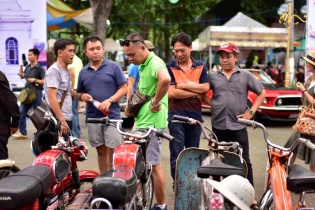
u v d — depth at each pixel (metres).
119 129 6.94
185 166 7.27
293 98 19.00
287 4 26.53
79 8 37.75
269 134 17.12
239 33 26.81
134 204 5.97
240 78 8.67
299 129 8.79
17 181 5.51
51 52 34.06
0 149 8.23
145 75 7.72
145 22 43.88
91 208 5.21
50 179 6.07
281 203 5.83
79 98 9.13
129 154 6.39
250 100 18.83
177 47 8.74
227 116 8.60
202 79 8.84
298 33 37.44
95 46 8.82
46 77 8.77
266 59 34.22
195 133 9.00
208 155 7.13
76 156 7.06
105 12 25.17
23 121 15.32
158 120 7.77
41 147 6.98
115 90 8.94
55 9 30.64
